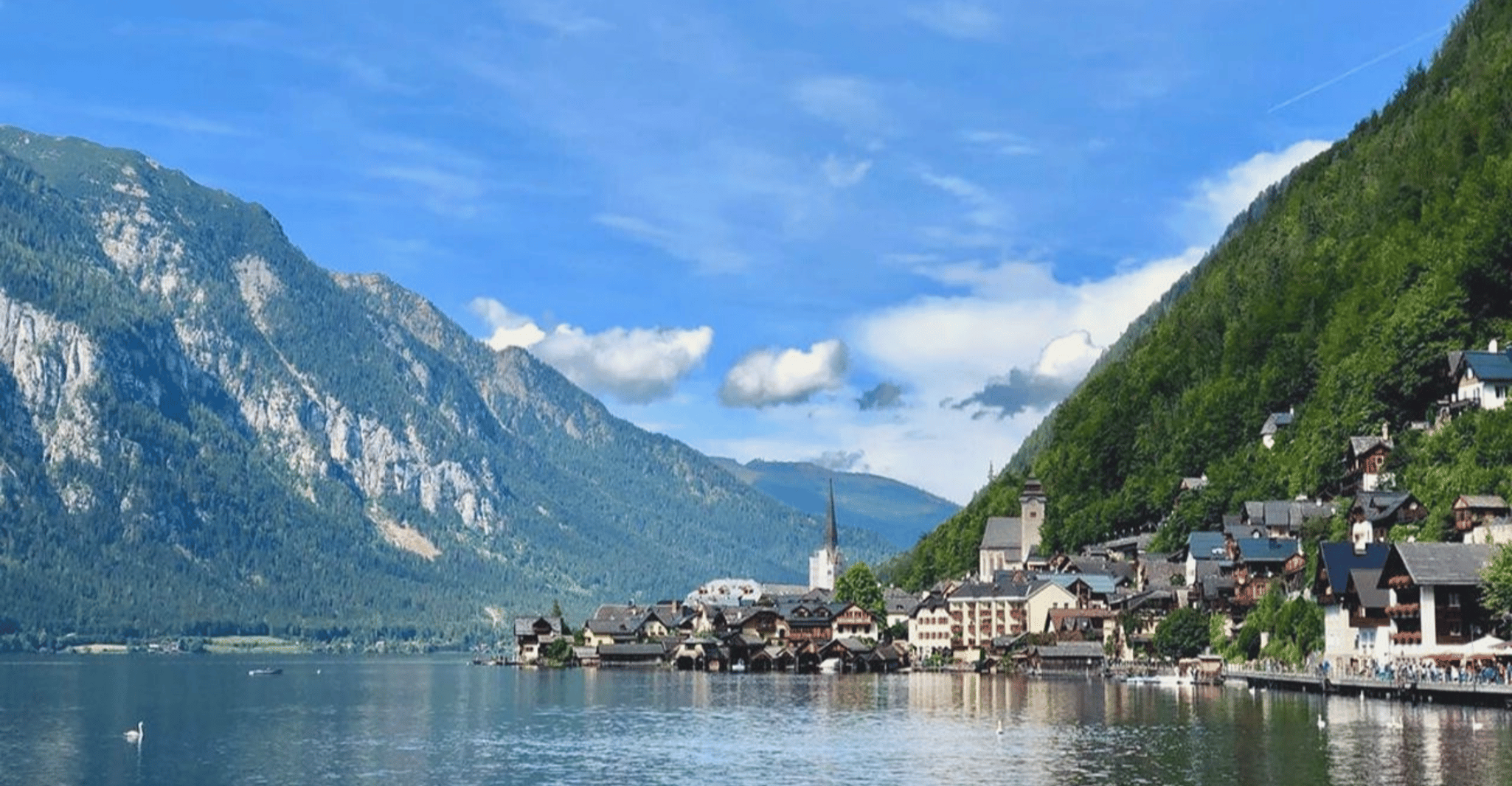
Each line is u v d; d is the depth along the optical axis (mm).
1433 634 188875
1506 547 183500
